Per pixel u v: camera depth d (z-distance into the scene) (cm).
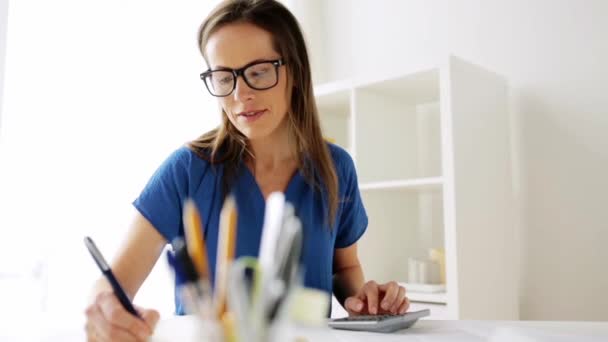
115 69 197
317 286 101
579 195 173
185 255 40
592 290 169
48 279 180
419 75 177
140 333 57
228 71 88
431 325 83
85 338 71
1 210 173
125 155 196
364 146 195
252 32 89
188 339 69
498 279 174
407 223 207
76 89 188
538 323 85
